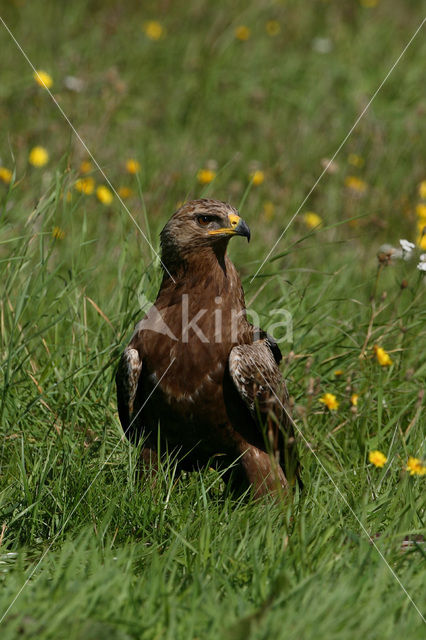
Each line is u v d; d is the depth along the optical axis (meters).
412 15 26.80
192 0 25.58
